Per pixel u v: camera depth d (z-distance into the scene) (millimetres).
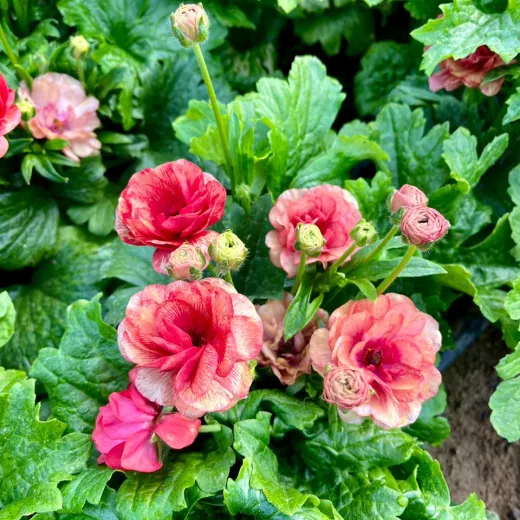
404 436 347
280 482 346
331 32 562
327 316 365
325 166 440
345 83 603
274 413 358
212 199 320
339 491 349
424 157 451
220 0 543
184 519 336
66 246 465
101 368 359
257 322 291
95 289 453
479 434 483
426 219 287
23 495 329
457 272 406
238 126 417
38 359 351
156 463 313
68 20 501
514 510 457
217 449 346
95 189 471
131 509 307
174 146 501
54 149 443
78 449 334
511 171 436
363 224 309
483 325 487
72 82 452
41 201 465
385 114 464
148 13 520
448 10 424
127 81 476
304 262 334
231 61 570
